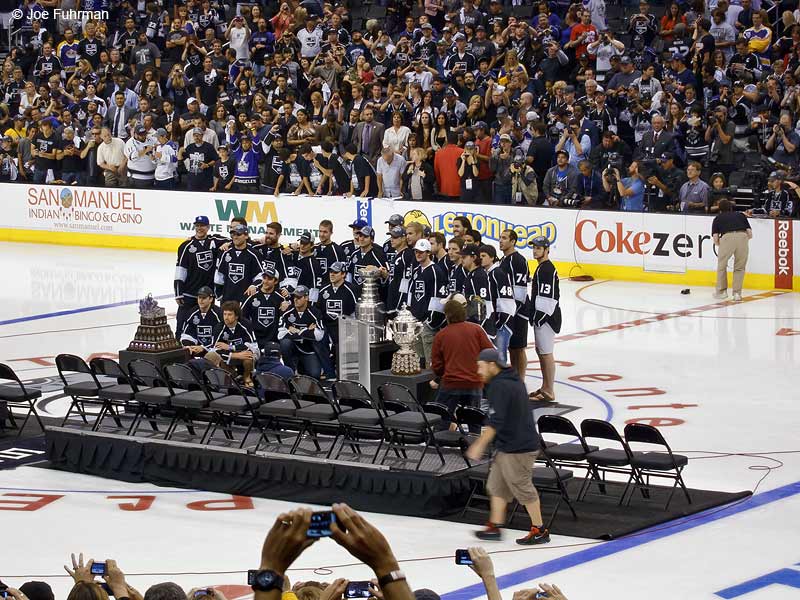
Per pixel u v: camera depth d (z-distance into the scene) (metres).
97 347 26.83
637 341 26.84
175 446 17.97
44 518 16.42
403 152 36.69
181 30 44.88
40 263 38.03
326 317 22.95
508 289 21.17
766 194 32.56
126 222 40.59
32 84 45.09
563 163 34.22
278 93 40.59
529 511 14.91
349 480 16.72
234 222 24.22
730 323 28.38
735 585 13.31
